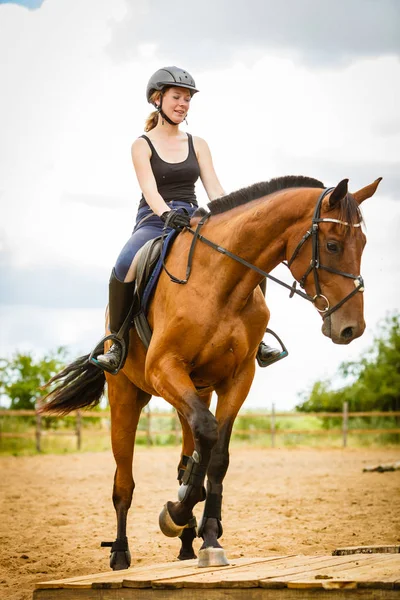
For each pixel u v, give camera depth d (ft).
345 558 19.84
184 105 22.77
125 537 23.95
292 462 68.39
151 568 20.02
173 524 19.34
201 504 41.42
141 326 21.49
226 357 19.84
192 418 18.57
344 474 55.42
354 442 98.53
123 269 21.97
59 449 89.10
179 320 19.56
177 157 22.82
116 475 24.41
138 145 22.58
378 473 55.42
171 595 17.43
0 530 32.32
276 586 16.42
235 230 19.63
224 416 20.30
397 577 15.99
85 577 19.35
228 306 19.66
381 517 34.27
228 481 52.16
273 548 27.45
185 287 19.86
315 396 108.06
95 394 26.58
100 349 23.41
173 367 19.42
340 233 18.15
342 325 17.93
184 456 23.86
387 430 92.68
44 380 102.47
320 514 35.81
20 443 92.07
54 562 25.94
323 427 108.47
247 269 19.52
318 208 18.58
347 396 107.14
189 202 22.84
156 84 22.71
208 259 19.86
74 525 33.73
